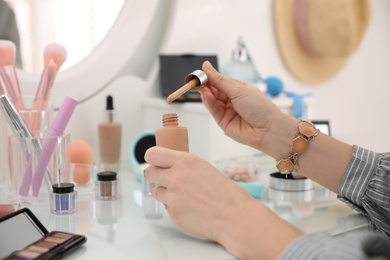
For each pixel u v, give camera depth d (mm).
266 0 1437
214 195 578
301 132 730
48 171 767
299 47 1540
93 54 1090
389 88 1936
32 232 583
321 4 1543
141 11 1146
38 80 1015
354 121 1802
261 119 752
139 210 746
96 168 870
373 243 447
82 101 1086
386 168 680
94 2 1078
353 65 1753
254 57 1430
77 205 768
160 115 1142
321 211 744
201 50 1281
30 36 1001
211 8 1289
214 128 1035
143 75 1207
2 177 863
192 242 600
